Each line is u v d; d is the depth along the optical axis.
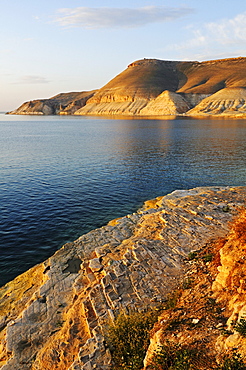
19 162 48.00
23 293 13.91
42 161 49.03
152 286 11.91
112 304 10.90
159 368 6.78
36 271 15.89
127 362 8.01
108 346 8.84
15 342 10.45
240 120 157.00
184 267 13.20
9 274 16.53
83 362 8.38
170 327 8.18
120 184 35.00
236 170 41.81
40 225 23.17
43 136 95.31
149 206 26.73
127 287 11.98
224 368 5.96
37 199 29.31
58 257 16.52
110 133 102.00
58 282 14.02
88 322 10.30
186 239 16.20
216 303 8.98
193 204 22.36
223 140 76.12
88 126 144.50
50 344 9.92
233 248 10.77
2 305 13.21
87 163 47.50
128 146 68.00
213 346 6.88
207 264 12.66
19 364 9.55
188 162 48.06
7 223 23.41
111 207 27.33
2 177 37.78
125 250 15.73
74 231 22.16
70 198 29.72
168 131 103.44
